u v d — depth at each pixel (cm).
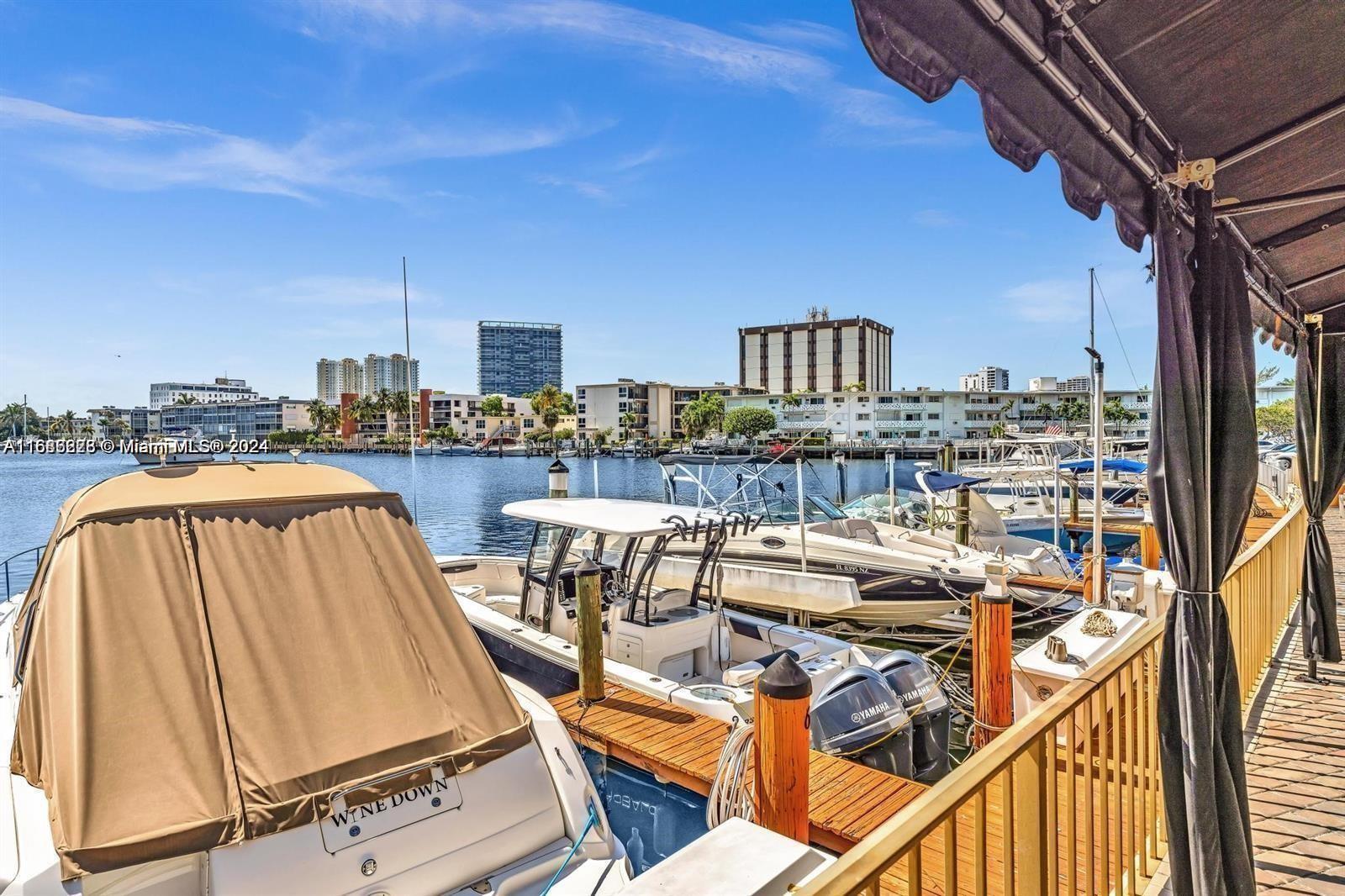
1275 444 4906
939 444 7000
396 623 379
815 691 584
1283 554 758
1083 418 7550
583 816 372
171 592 339
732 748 427
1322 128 262
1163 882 325
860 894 154
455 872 329
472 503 3256
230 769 304
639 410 9538
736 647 734
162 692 311
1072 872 256
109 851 271
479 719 367
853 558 1009
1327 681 589
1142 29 190
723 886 177
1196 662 271
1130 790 316
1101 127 214
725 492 1159
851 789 468
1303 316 606
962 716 726
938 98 161
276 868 295
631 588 721
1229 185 304
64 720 296
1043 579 1057
